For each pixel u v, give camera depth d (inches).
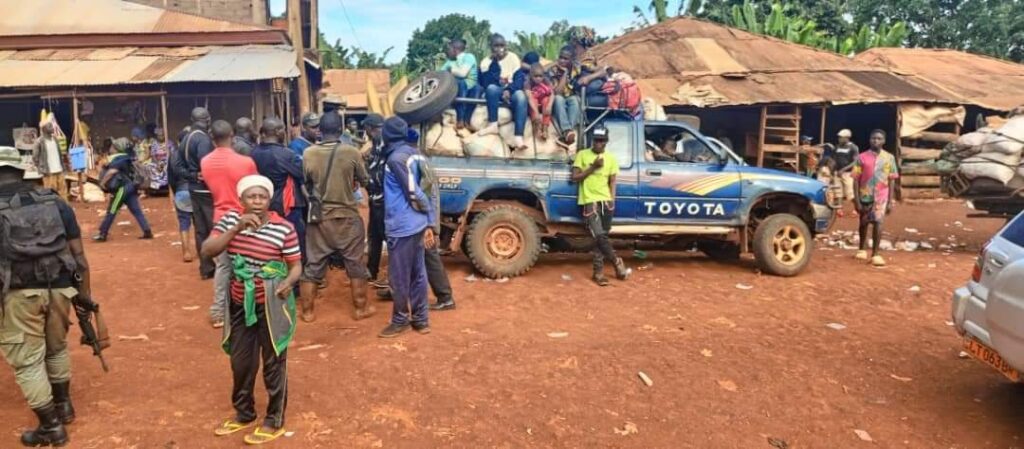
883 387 194.9
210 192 266.1
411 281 230.1
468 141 300.2
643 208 312.0
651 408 178.1
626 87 323.9
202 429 163.3
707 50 708.7
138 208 398.0
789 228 323.0
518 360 207.5
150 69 629.0
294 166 255.1
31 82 593.0
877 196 350.0
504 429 165.3
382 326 240.2
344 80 1359.5
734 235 329.4
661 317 254.5
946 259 374.9
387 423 166.9
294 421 166.9
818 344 228.1
